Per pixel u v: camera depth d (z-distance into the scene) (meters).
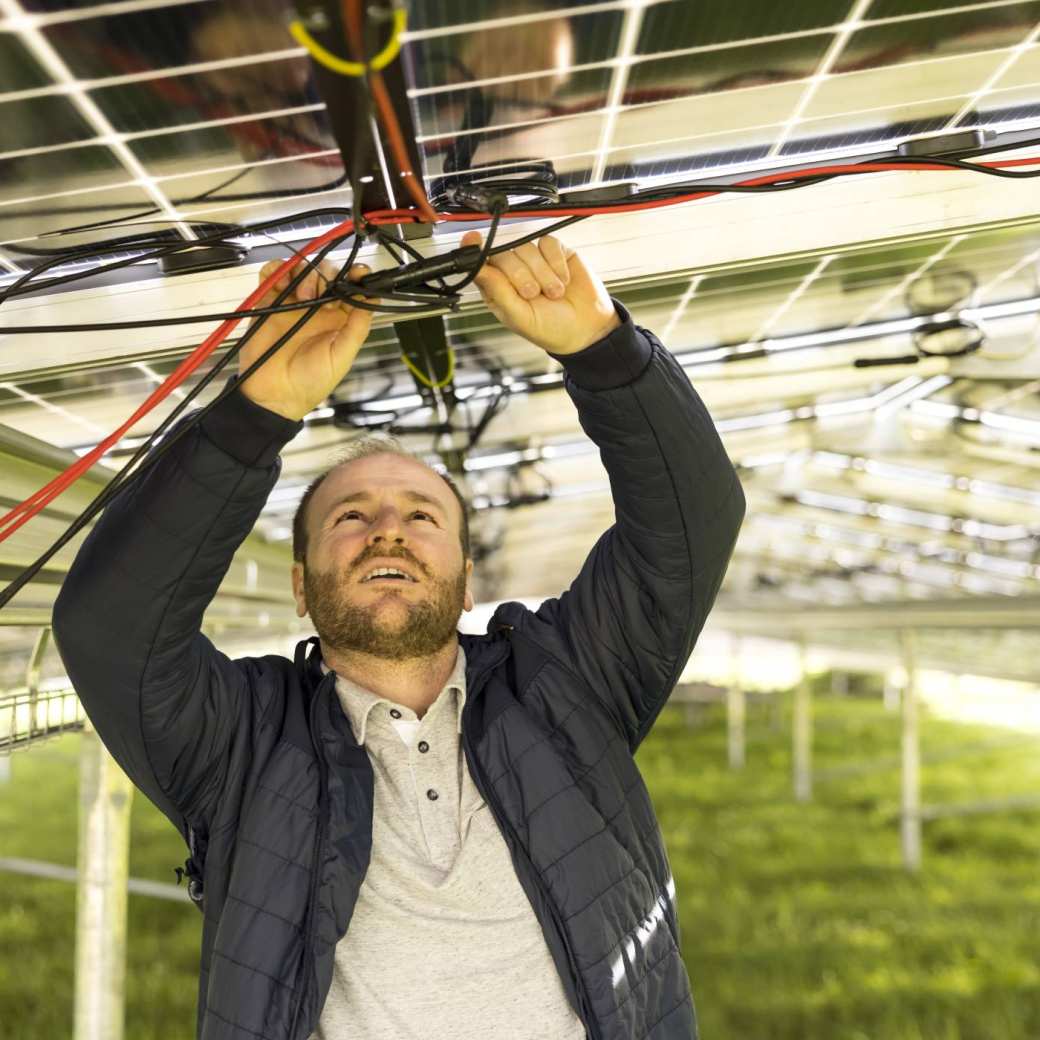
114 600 1.67
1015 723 25.75
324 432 3.43
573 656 2.06
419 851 1.82
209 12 1.21
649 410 1.80
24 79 1.29
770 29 1.46
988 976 7.86
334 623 1.93
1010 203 1.89
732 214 1.91
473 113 1.56
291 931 1.69
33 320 1.90
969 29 1.52
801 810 14.83
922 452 4.88
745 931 9.23
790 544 9.00
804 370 3.42
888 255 2.42
